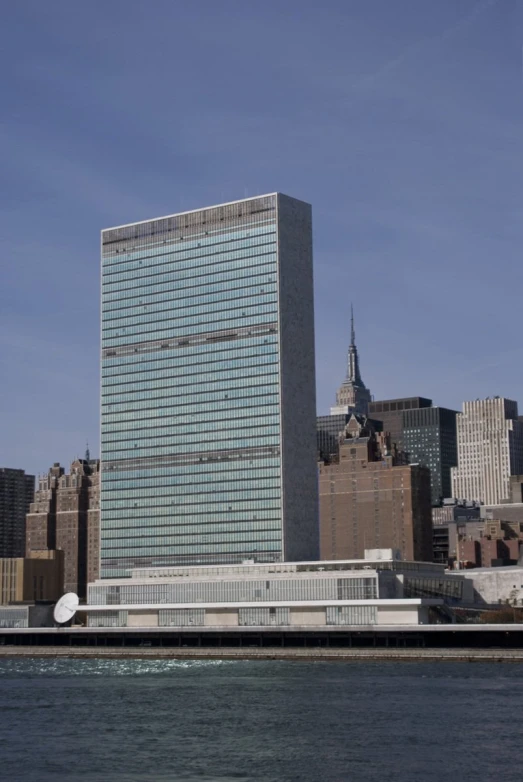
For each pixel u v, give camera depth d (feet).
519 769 505.66
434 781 484.33
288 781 489.26
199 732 615.16
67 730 630.33
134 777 500.74
